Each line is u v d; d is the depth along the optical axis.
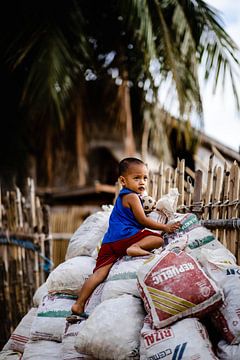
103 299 3.58
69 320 3.73
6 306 6.72
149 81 9.89
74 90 10.58
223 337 3.24
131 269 3.58
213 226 4.08
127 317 3.31
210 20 8.98
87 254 4.57
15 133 11.23
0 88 10.69
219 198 4.13
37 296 4.73
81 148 12.13
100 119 12.09
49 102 9.40
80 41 9.36
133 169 3.88
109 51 10.58
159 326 3.16
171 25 9.31
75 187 11.69
